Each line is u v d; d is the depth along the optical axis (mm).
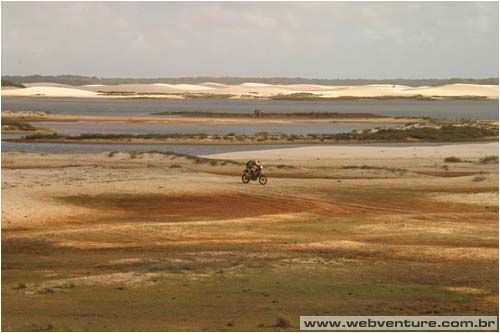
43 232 41656
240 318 24406
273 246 38219
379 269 32781
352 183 62188
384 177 68625
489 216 47594
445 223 45062
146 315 24672
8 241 39125
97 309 25469
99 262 34250
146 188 55719
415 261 34719
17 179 59125
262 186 59344
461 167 78875
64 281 30047
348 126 164500
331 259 34969
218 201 52562
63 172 65625
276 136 120500
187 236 40969
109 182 57938
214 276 31000
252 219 46500
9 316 24359
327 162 82250
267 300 27078
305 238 40500
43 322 23484
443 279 30906
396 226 44062
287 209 50219
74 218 46125
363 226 44156
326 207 50969
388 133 121750
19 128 135750
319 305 26344
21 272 32094
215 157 88062
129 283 29719
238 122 174125
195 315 24703
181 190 55531
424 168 78188
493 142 114875
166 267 32594
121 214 47812
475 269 32875
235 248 37688
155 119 181125
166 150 100812
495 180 62406
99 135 116062
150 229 42688
